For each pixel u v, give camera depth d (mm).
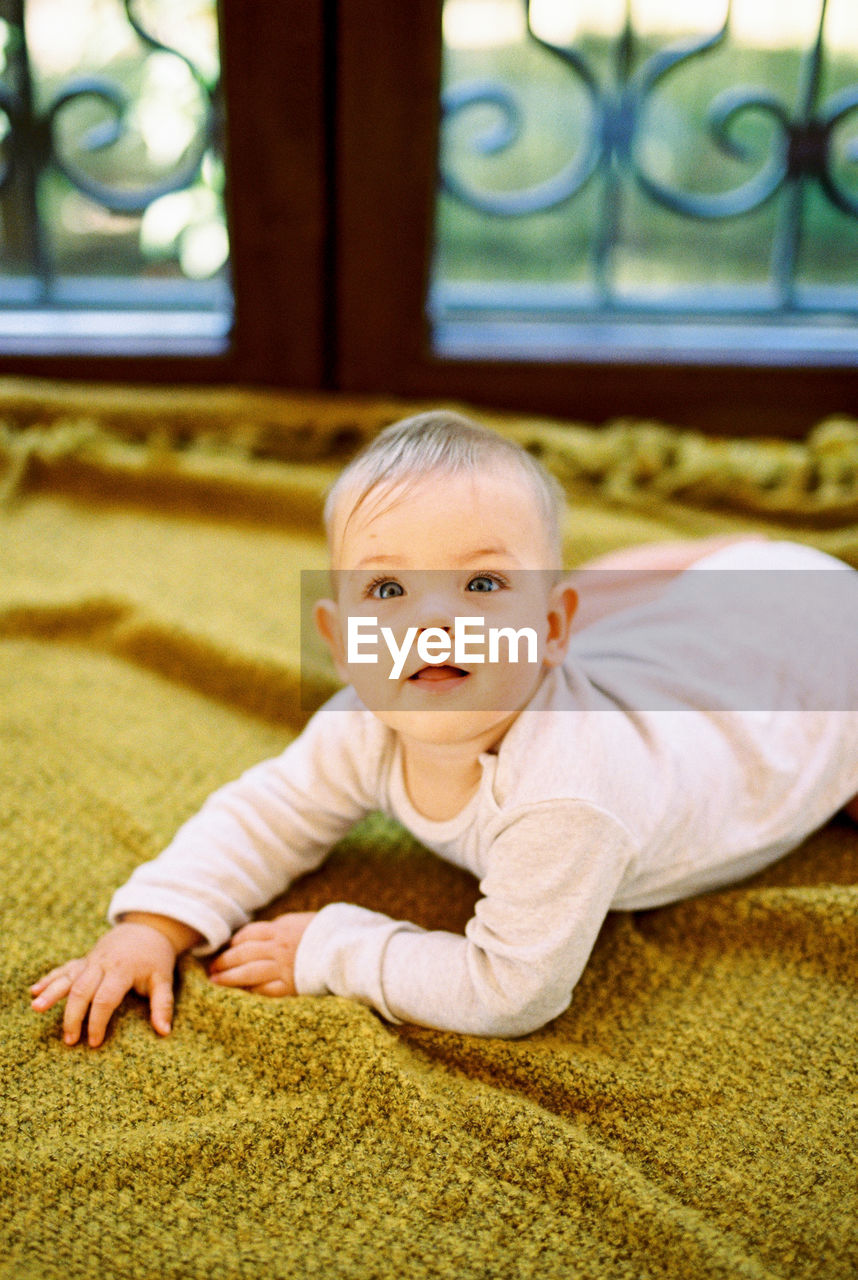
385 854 851
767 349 1523
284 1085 635
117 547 1327
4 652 1123
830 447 1414
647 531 1281
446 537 636
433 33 1351
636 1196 562
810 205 1545
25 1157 589
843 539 1228
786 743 787
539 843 641
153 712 1030
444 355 1528
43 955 731
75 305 1594
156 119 1505
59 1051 658
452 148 1520
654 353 1523
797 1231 558
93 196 1539
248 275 1490
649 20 1454
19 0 1432
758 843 766
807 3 1434
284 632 1119
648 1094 638
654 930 772
